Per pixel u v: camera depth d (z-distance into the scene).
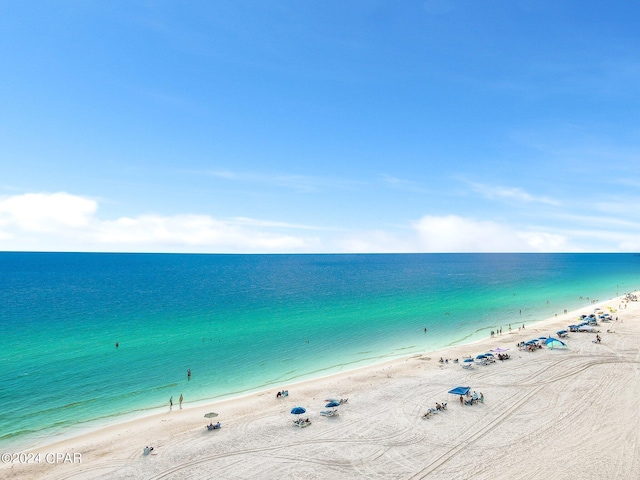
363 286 137.12
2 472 24.06
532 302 97.88
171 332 63.19
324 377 43.22
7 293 110.38
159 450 26.67
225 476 23.02
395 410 32.75
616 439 26.38
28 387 39.12
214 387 40.16
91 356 49.72
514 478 22.11
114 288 125.88
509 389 36.94
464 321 73.69
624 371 40.78
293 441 27.52
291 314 79.62
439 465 23.77
